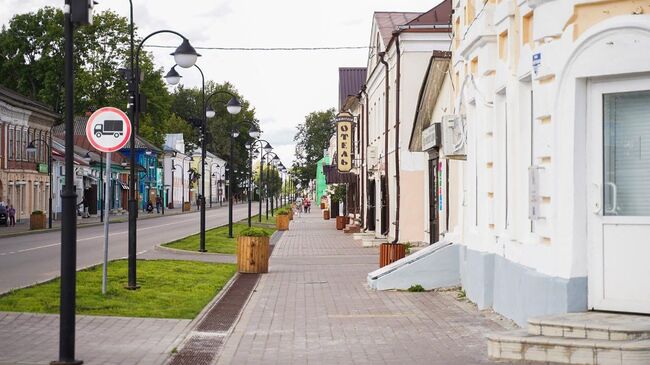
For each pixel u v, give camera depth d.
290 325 12.83
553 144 10.02
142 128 85.69
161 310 13.88
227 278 20.48
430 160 26.70
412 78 32.88
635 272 9.40
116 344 10.70
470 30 14.32
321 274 22.20
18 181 63.09
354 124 52.72
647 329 8.61
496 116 13.12
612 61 9.34
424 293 17.11
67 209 8.91
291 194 138.62
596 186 9.62
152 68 86.25
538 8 10.36
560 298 9.75
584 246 9.69
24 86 83.19
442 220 24.22
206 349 10.62
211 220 69.94
